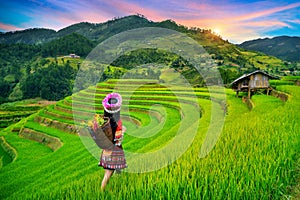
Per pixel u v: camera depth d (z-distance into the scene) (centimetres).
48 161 2131
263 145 809
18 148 3331
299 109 1504
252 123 1190
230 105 2464
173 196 550
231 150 809
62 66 8312
